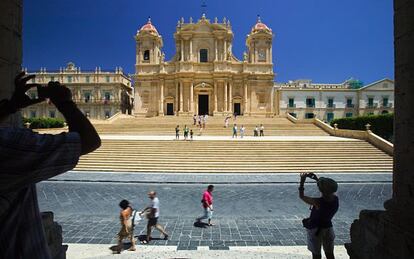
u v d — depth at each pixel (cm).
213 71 6003
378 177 1967
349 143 2698
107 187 1644
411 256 311
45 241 187
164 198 1395
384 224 364
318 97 7056
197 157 2391
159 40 6275
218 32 6050
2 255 154
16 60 369
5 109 184
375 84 7031
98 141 184
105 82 7294
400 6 355
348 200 1362
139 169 2172
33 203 183
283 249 766
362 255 421
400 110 355
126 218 758
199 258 671
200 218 1002
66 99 187
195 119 4550
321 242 501
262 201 1341
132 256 693
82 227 962
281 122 4809
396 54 364
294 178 1927
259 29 6159
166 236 862
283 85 7856
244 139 3023
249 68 6147
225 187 1672
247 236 877
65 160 158
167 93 6131
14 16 364
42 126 4019
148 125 4378
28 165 141
